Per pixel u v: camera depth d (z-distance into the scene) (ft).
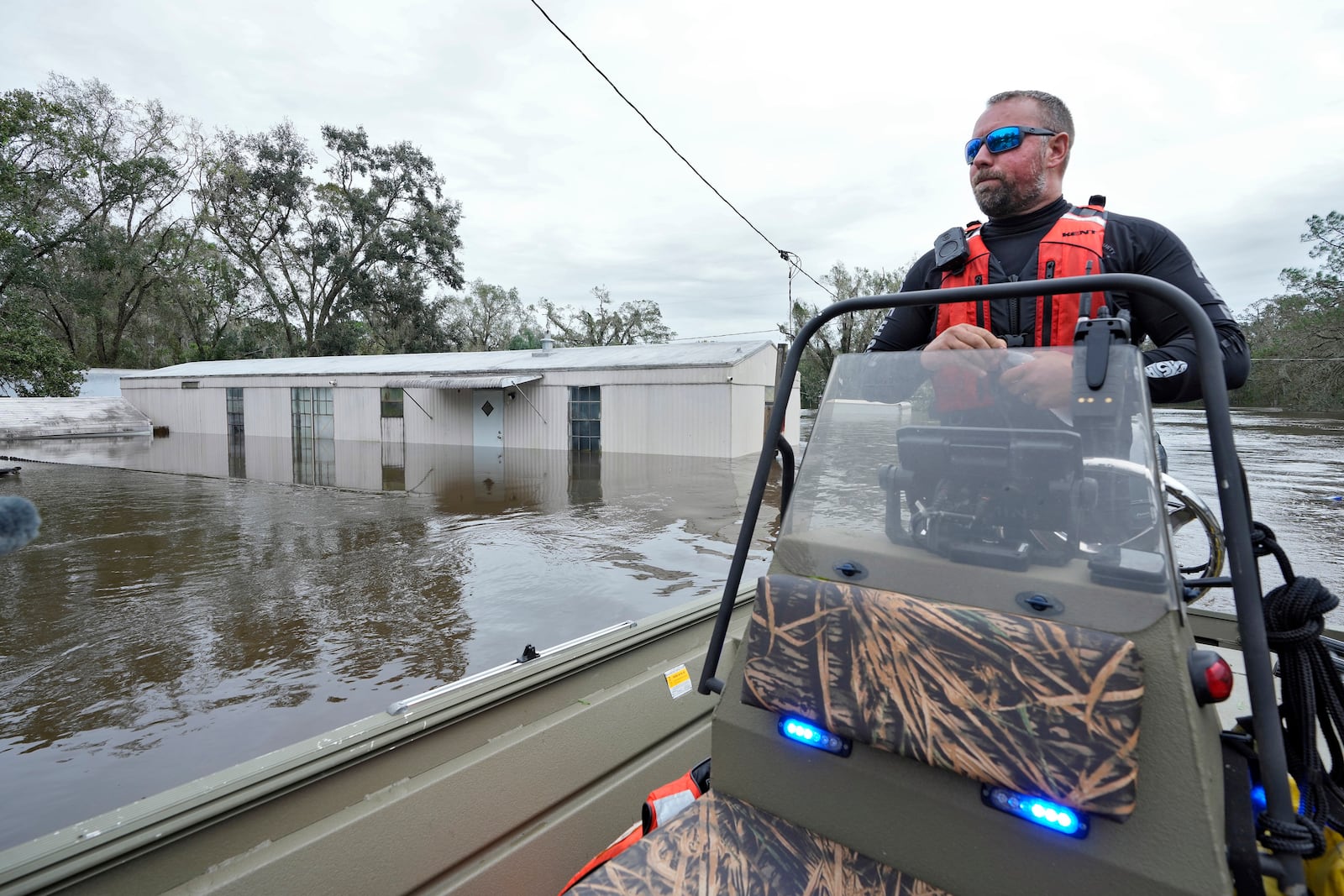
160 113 121.49
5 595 21.71
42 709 14.10
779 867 3.51
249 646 17.25
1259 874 2.82
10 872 3.50
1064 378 3.56
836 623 3.47
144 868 3.95
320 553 26.96
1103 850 2.86
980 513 3.54
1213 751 2.99
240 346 141.90
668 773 7.26
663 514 35.42
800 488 4.19
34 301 111.14
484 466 57.26
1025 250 4.89
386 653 16.79
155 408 99.25
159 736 13.07
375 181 142.82
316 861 4.49
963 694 3.07
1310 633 3.29
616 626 7.33
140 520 33.94
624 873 3.49
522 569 24.40
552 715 6.23
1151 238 4.56
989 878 3.14
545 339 79.20
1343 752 3.45
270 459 62.85
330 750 4.66
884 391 4.20
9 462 59.67
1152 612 3.00
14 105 94.17
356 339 142.41
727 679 4.12
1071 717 2.83
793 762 3.76
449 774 5.26
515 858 5.71
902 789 3.37
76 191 111.55
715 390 61.21
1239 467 3.05
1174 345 4.10
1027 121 4.82
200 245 133.28
